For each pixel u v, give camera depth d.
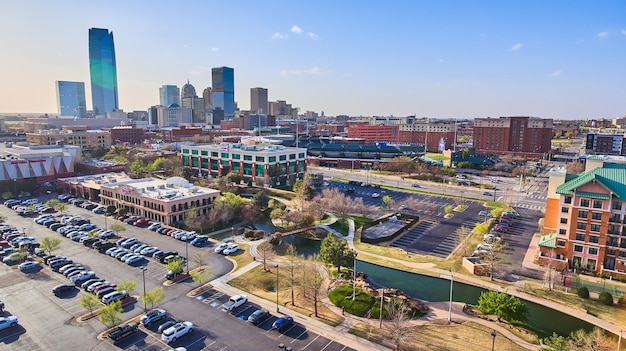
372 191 179.62
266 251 93.31
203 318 66.69
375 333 63.22
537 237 114.19
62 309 69.31
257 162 178.12
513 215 135.88
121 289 71.69
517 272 89.25
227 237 111.06
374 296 74.94
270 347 58.75
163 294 68.06
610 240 86.19
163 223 121.56
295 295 76.31
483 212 139.62
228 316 67.56
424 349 58.84
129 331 61.31
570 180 100.19
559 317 70.31
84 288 77.31
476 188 189.38
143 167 194.12
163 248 100.25
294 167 192.75
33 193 161.62
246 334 62.09
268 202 137.50
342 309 70.62
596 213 87.00
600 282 83.50
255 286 79.75
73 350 57.44
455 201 160.62
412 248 105.69
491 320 68.25
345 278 83.62
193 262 91.12
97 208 135.88
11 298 72.94
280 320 63.91
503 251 101.56
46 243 89.94
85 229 113.75
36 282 79.94
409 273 88.88
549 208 102.62
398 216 135.62
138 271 85.69
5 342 59.09
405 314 67.75
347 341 60.78
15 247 99.38
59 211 133.62
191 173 188.75
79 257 93.25
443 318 68.81
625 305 72.94
